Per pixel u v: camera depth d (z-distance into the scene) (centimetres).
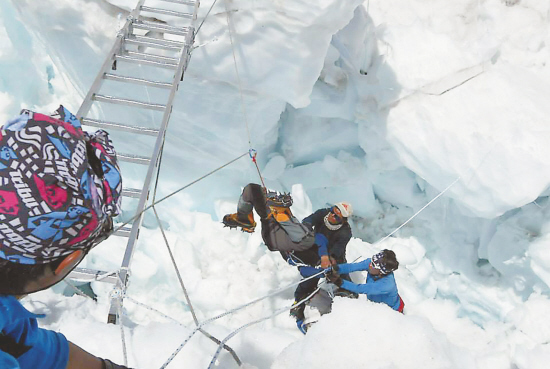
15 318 70
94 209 67
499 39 474
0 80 492
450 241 499
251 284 430
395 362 107
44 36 399
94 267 448
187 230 484
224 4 353
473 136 420
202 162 484
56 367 82
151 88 409
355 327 115
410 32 471
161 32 359
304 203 494
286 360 120
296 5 345
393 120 452
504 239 457
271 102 431
